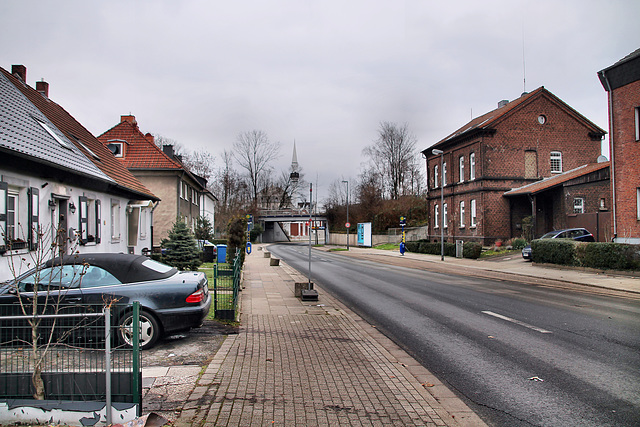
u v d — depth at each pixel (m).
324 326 9.12
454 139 38.53
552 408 4.80
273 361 6.39
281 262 30.78
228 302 10.83
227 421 4.27
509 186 34.44
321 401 4.89
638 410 4.72
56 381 4.27
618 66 20.42
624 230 20.66
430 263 29.44
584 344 7.51
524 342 7.70
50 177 11.91
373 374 5.89
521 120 34.66
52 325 4.77
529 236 31.39
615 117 21.11
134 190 18.61
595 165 29.47
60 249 5.53
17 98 14.93
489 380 5.76
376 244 58.53
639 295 13.52
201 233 32.81
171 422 4.23
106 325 4.22
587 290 14.98
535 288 15.62
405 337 8.21
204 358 6.52
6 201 9.79
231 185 68.69
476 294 14.01
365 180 66.50
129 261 7.37
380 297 13.52
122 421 4.21
